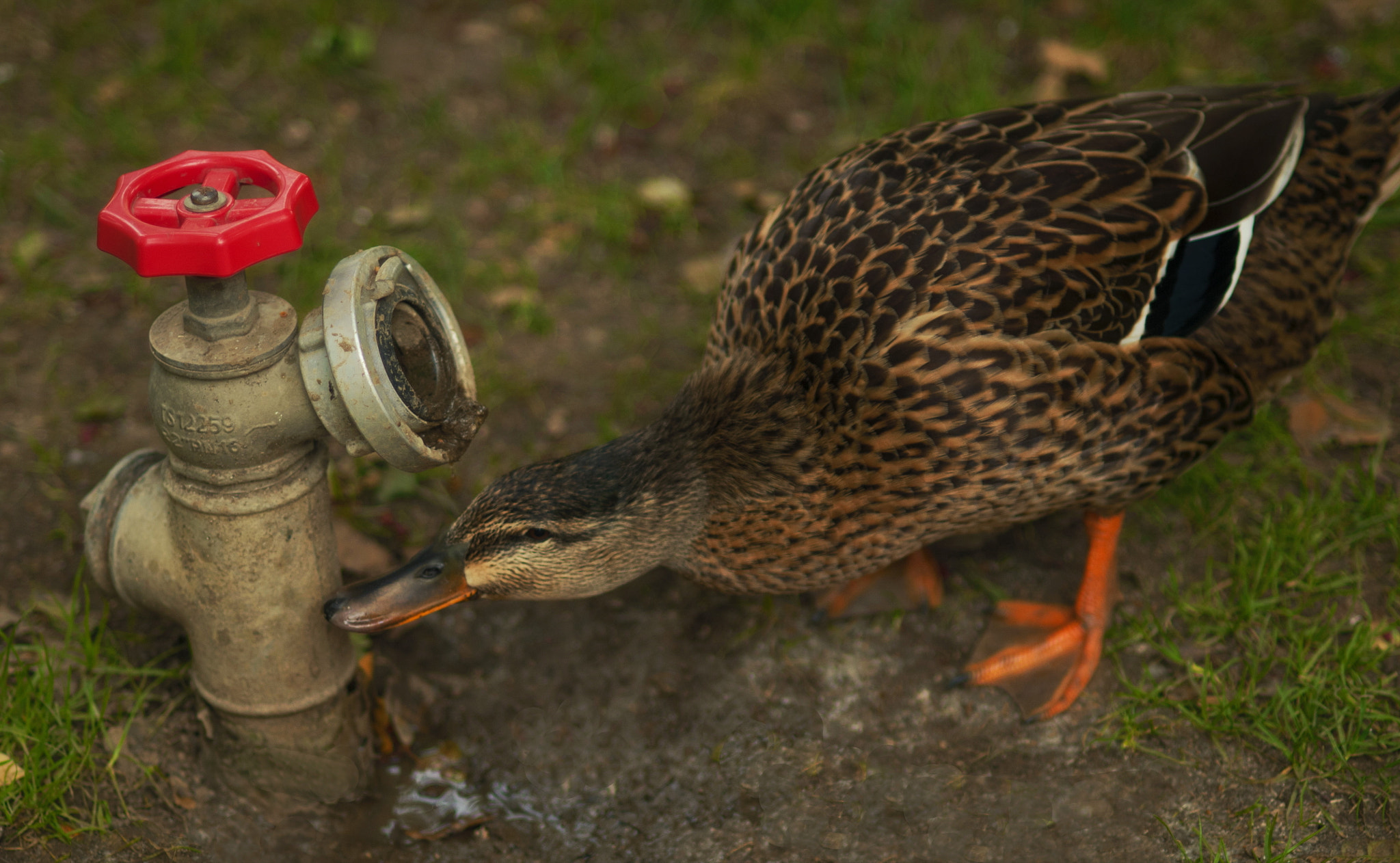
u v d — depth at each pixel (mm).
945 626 1115
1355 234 1128
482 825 1048
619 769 1065
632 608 1132
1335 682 1054
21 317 1253
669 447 1042
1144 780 1033
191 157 924
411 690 1091
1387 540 1124
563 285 1304
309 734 1025
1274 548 1115
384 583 983
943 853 1012
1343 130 1113
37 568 1116
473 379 989
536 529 1001
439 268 1298
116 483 1013
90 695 1038
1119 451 1021
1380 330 1236
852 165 1070
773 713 1081
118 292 1276
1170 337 1035
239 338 924
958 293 1003
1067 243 1012
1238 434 1185
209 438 931
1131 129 1054
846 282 1022
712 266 1311
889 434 1005
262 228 890
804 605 1129
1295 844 993
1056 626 1101
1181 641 1091
